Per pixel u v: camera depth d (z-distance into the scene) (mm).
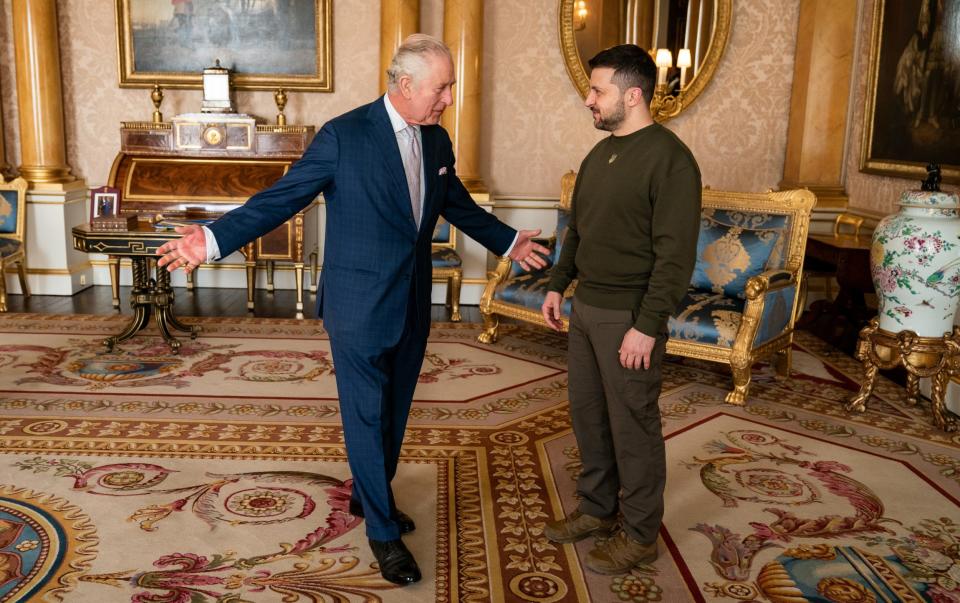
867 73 6223
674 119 6793
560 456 3539
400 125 2465
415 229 2510
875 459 3609
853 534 2891
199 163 6398
